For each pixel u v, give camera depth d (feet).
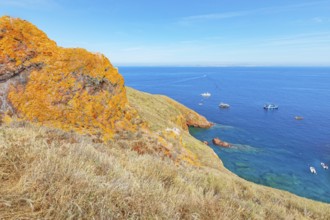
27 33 36.29
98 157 17.01
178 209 12.82
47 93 34.27
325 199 89.15
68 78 38.09
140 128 48.24
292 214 23.48
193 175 25.21
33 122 30.09
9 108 29.40
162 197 12.98
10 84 31.01
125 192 11.55
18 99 30.73
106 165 15.92
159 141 46.44
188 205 13.69
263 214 18.29
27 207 8.61
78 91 38.63
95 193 10.34
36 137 18.69
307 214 27.07
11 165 11.14
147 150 38.88
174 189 16.31
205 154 73.67
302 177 106.11
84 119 37.01
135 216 10.50
